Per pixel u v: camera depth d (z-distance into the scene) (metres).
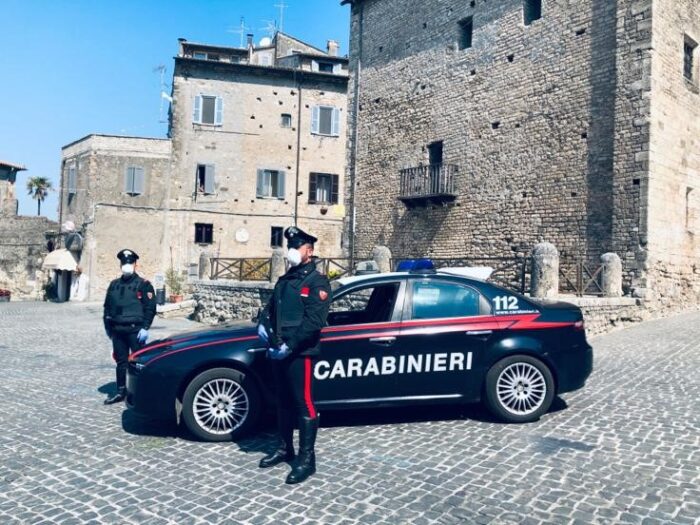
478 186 19.50
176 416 5.62
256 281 17.11
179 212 30.36
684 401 6.71
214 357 5.62
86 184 30.12
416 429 5.82
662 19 14.66
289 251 4.83
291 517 3.86
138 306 7.23
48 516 3.94
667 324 13.09
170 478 4.61
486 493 4.18
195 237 30.45
